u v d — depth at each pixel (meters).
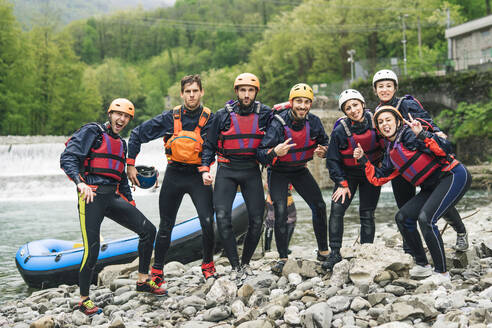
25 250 6.89
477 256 4.75
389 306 3.33
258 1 112.56
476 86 24.45
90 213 4.04
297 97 4.10
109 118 4.20
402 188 4.48
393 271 4.00
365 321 3.23
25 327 4.18
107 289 5.19
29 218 14.92
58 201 20.44
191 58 114.19
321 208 4.62
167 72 113.88
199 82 4.33
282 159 4.32
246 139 4.27
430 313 3.12
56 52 49.81
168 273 5.95
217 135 4.34
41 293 5.75
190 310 3.96
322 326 3.18
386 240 6.53
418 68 26.92
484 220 9.12
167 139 4.50
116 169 4.14
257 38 107.62
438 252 3.83
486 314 2.87
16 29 44.88
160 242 4.55
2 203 19.97
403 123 4.00
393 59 28.44
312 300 3.76
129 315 4.14
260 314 3.64
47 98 49.03
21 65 43.94
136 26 129.12
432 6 50.72
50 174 24.69
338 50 54.84
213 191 4.54
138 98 89.69
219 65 109.06
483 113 23.44
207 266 4.61
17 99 44.44
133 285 5.20
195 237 6.88
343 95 4.20
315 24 55.25
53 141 34.19
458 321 2.90
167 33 127.81
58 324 3.99
